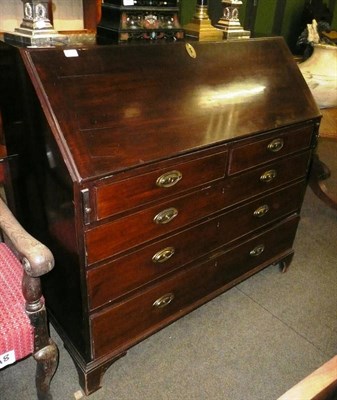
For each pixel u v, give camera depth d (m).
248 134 1.30
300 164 1.65
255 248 1.68
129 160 1.03
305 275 1.94
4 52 1.09
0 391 1.30
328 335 1.60
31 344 1.03
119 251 1.14
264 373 1.42
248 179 1.43
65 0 1.76
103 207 1.03
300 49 2.97
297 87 1.55
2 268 1.14
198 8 1.44
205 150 1.20
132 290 1.25
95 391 1.32
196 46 1.30
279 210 1.69
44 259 0.91
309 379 0.66
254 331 1.60
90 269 1.10
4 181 1.46
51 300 1.39
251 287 1.84
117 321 1.26
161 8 1.30
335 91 1.81
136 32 1.26
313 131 1.61
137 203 1.10
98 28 1.31
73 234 1.05
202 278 1.50
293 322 1.65
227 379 1.39
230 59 1.37
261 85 1.42
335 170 3.11
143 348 1.49
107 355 1.29
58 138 0.97
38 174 1.15
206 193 1.29
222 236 1.47
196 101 1.23
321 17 3.23
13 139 1.24
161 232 1.22
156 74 1.18
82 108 1.02
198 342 1.53
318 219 2.46
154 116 1.12
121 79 1.10
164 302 1.38
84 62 1.06
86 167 0.97
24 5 1.13
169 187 1.16
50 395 1.19
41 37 1.11
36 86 0.98
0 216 1.04
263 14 2.94
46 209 1.18
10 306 1.02
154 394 1.32
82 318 1.18
